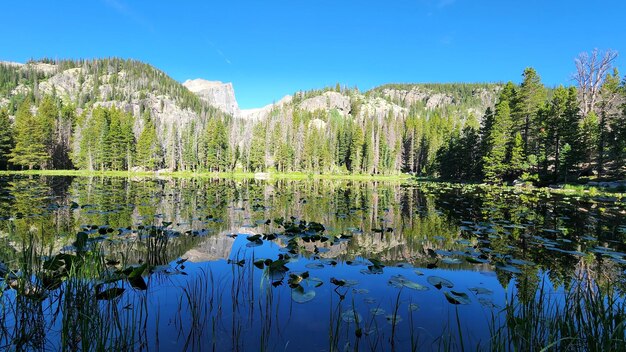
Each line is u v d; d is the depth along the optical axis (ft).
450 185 115.34
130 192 62.54
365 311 11.63
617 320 8.90
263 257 18.56
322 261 17.70
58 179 105.81
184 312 11.28
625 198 61.72
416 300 12.66
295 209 40.75
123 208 38.52
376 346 9.29
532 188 93.15
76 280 10.79
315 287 13.87
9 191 57.72
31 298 10.82
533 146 122.62
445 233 26.18
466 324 10.75
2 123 172.35
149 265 15.92
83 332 8.51
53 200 45.27
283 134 269.03
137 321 10.55
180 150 226.99
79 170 186.50
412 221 32.17
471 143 133.08
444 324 10.75
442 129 251.19
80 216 31.45
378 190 83.61
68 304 9.33
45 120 187.62
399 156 255.09
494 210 41.45
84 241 16.75
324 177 206.59
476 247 21.54
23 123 171.32
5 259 15.87
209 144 224.33
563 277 15.60
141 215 33.32
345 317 11.03
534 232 26.71
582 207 45.37
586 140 96.84
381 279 15.08
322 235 25.13
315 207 43.24
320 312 11.55
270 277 14.74
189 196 57.16
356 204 47.75
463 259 18.58
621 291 13.61
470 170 134.62
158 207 40.52
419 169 244.42
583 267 17.19
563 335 9.09
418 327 10.52
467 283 14.67
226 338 9.62
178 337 9.61
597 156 98.17
